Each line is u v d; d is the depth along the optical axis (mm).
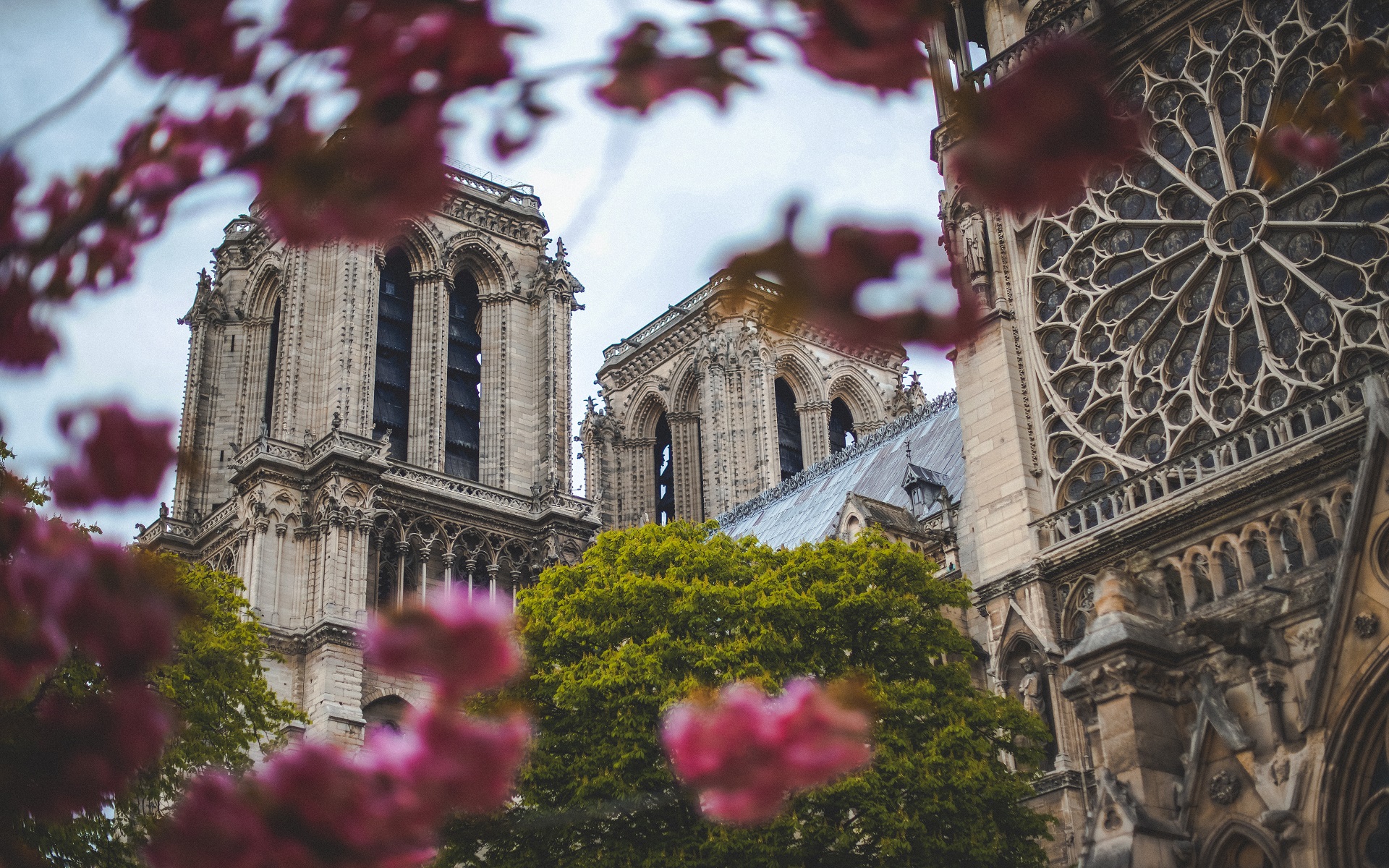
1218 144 46500
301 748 12344
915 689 41562
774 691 39656
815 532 84375
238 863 11547
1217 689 34938
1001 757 47531
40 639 11977
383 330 102000
